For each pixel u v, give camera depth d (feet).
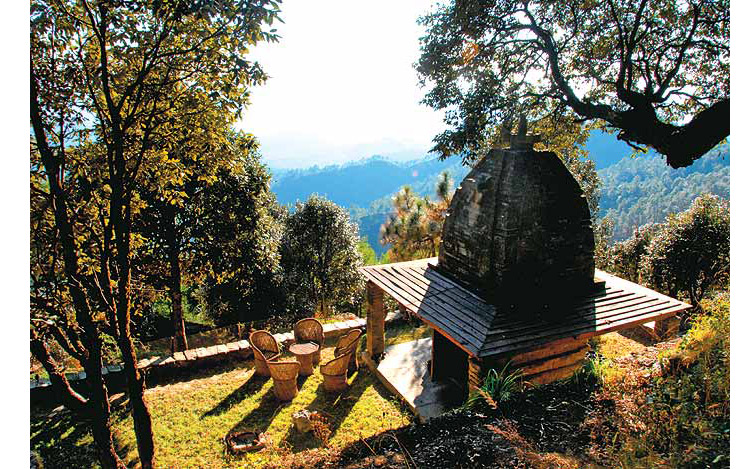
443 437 19.57
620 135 28.84
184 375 41.83
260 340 44.98
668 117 37.27
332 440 31.71
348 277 86.22
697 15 27.45
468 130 33.04
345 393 38.45
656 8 31.09
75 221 22.94
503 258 29.91
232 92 23.81
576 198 31.14
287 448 31.01
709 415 15.93
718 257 55.36
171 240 49.03
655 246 63.21
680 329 46.37
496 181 31.04
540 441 17.93
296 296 77.71
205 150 27.02
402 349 45.42
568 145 46.60
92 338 22.47
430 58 32.78
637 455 15.23
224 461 29.81
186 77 22.48
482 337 27.04
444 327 29.32
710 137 22.89
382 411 35.42
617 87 27.81
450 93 34.09
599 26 33.81
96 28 19.03
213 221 51.06
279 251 81.15
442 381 38.88
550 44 30.40
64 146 22.16
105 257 22.00
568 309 30.27
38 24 19.01
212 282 64.80
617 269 83.35
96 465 29.63
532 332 27.81
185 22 21.62
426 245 76.48
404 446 19.70
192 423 34.24
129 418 34.83
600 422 18.31
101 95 22.95
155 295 37.27
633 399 19.36
